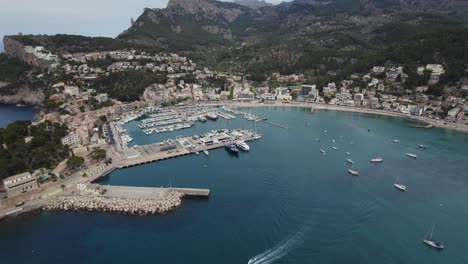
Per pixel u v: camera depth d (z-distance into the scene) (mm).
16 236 135250
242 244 129375
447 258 123625
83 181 182250
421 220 149000
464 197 171750
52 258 121438
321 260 121062
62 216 149750
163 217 148875
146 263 118000
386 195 172375
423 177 197125
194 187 179125
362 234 137375
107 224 143000
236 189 177625
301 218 148625
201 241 130875
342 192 174625
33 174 177750
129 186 175875
